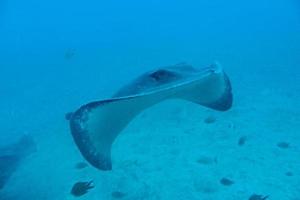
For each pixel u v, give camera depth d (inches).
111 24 3587.6
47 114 500.1
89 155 139.7
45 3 4303.6
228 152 268.1
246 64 656.4
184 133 320.2
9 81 889.5
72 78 793.6
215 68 166.9
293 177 219.3
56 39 2500.0
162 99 156.8
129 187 237.3
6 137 420.2
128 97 140.8
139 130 345.1
